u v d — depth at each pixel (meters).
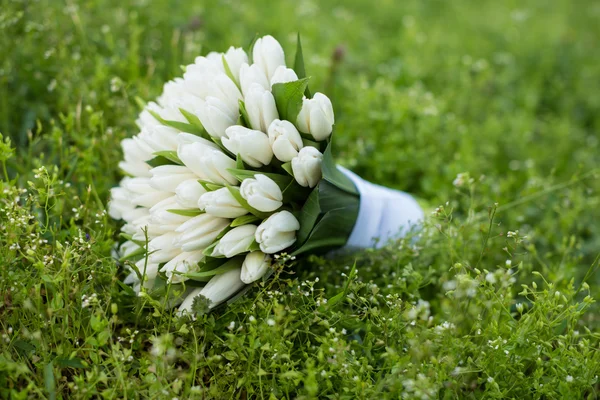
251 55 0.96
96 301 0.82
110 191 0.97
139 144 0.92
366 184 1.00
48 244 0.89
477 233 1.07
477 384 0.87
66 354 0.81
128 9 1.45
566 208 1.19
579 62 2.07
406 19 2.22
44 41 1.19
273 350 0.82
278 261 0.86
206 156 0.85
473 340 0.90
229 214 0.85
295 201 0.90
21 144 1.10
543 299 0.86
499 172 1.43
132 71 1.20
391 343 0.85
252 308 0.84
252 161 0.87
